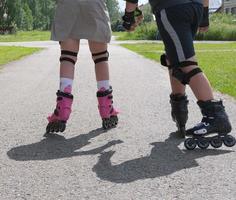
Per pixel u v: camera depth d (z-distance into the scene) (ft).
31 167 11.71
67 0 14.74
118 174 11.08
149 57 53.88
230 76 32.55
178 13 12.92
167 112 18.45
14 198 9.70
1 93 24.85
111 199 9.53
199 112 18.34
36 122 16.96
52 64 45.09
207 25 14.06
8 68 41.22
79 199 9.57
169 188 10.12
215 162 11.84
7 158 12.50
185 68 12.97
